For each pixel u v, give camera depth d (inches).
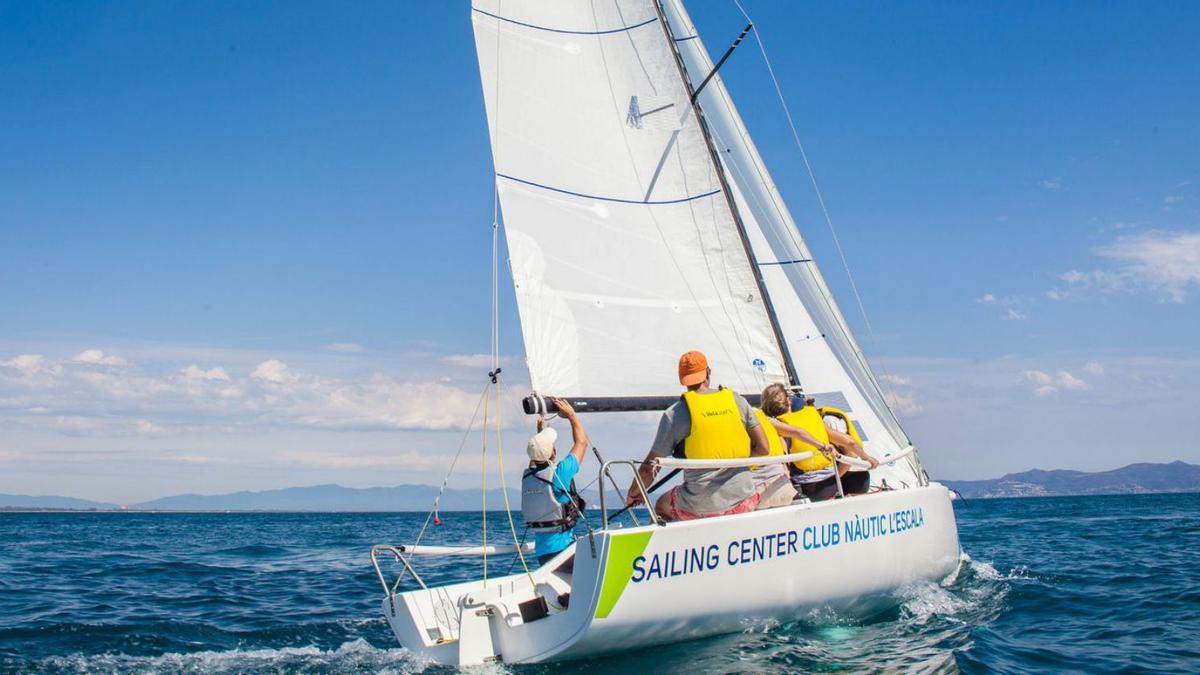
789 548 216.2
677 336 291.9
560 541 228.8
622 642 195.8
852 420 333.1
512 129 281.6
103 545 778.2
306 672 212.5
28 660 232.5
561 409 262.4
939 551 287.7
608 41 298.8
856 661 202.7
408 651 224.4
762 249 339.3
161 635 272.5
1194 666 209.3
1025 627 251.6
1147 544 543.2
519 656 205.2
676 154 299.4
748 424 216.1
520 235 277.4
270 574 473.7
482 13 283.4
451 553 234.4
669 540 191.9
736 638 214.1
